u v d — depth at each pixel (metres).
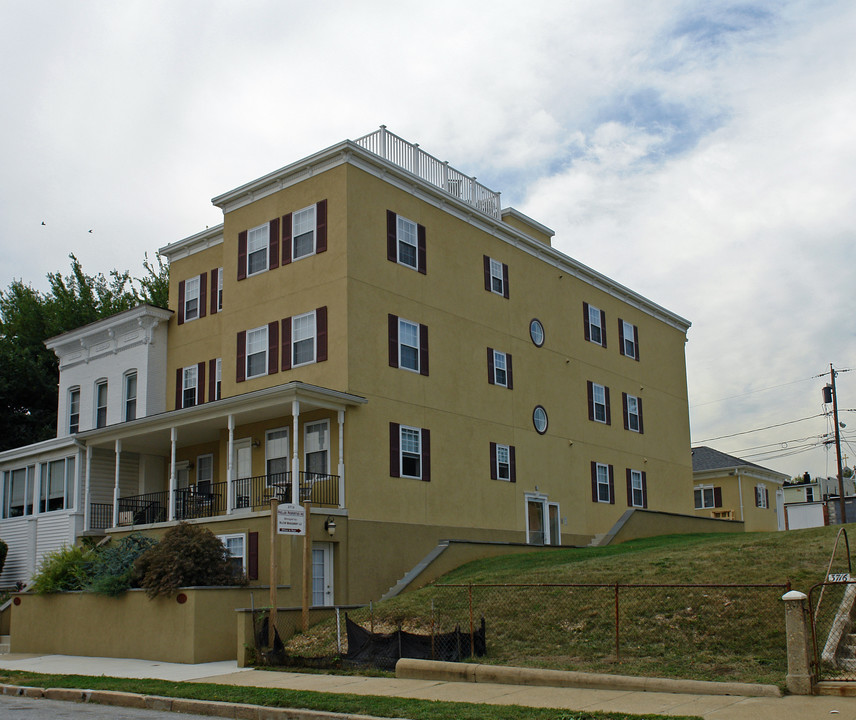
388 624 18.84
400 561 26.06
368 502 25.45
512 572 23.02
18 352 46.56
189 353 32.84
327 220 27.11
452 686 14.04
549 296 35.62
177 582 19.81
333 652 17.50
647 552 22.66
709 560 19.84
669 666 14.05
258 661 17.64
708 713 10.95
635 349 41.34
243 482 27.53
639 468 39.66
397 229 28.42
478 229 32.16
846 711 10.73
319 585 23.67
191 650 19.05
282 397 24.22
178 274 34.09
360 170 27.41
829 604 15.52
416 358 28.28
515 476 31.62
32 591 23.77
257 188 29.14
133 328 33.94
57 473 31.84
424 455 27.80
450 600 19.83
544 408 33.97
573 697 12.60
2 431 45.66
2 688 16.55
